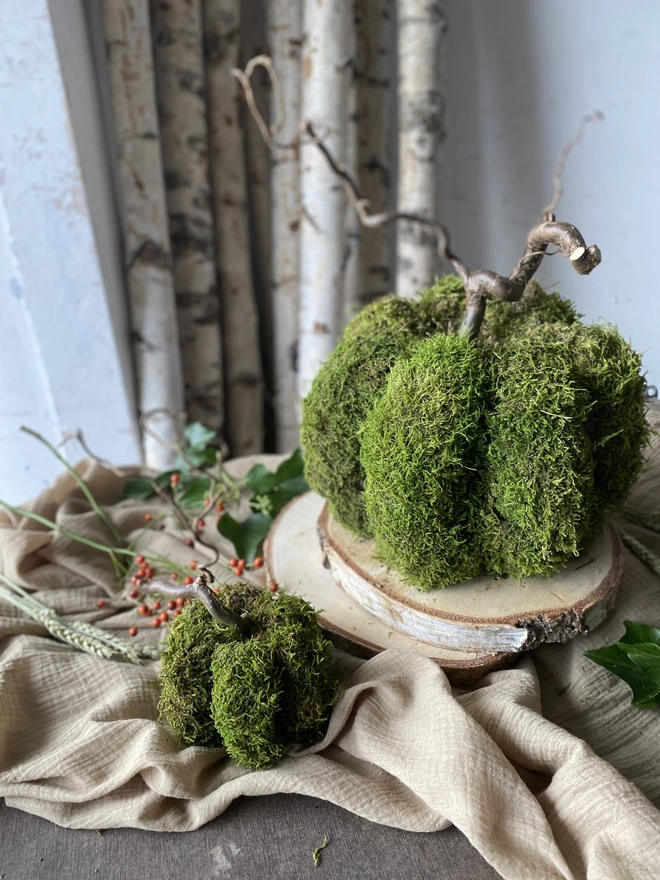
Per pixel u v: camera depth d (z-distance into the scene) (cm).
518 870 30
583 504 39
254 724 35
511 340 39
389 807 35
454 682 42
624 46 63
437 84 75
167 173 83
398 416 38
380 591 43
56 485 65
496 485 39
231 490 64
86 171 73
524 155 76
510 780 33
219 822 36
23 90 67
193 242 85
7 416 87
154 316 82
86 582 54
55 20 66
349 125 82
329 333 83
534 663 44
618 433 39
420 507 39
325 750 39
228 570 51
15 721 41
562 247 36
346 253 81
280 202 84
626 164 66
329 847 35
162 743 37
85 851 36
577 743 34
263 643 37
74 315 79
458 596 42
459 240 86
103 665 44
